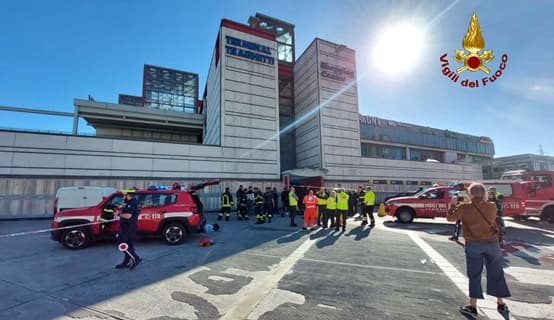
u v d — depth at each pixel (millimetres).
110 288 4445
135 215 5629
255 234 9445
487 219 3531
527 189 12234
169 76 38531
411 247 7383
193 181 17859
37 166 14469
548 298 4027
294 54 28562
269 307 3723
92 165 15539
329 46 24594
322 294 4172
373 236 9000
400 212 12219
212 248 7309
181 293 4230
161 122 28422
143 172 16641
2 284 4625
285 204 15422
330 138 23141
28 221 13133
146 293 4234
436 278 4898
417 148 39469
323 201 10977
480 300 3916
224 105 19703
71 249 7145
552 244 7883
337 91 24203
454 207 3891
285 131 26641
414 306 3744
